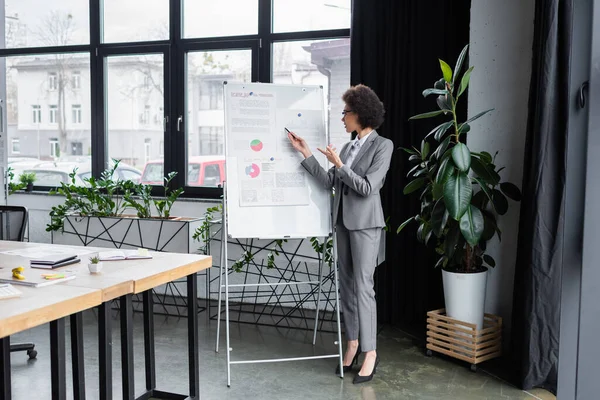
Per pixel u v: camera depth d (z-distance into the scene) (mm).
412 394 3305
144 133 5402
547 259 3340
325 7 4902
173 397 3197
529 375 3363
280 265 4996
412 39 4430
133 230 4820
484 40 3900
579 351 2287
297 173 3727
